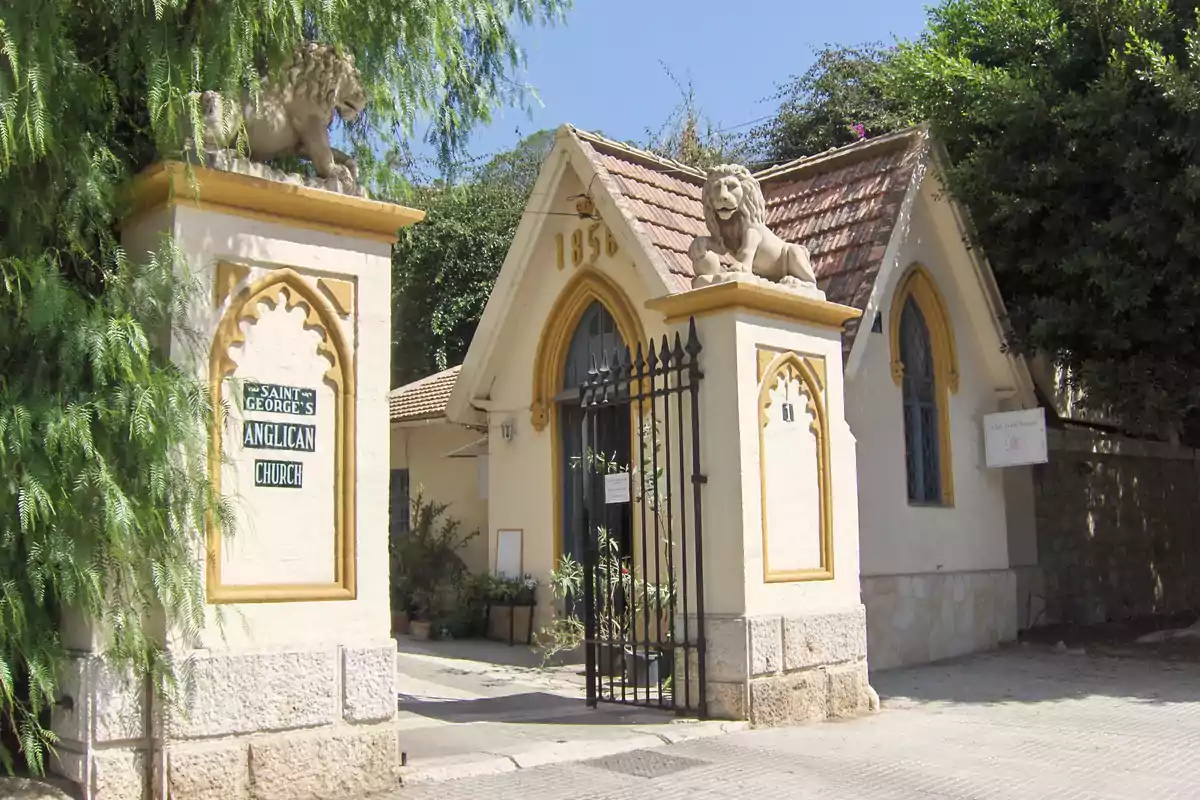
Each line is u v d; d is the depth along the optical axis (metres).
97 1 5.76
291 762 6.00
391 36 7.38
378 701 6.41
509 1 8.52
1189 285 12.23
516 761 7.32
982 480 14.47
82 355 5.32
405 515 18.73
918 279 13.78
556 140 13.34
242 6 5.88
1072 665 12.83
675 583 9.29
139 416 5.29
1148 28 13.08
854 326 11.65
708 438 8.99
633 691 10.20
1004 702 10.38
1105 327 13.12
